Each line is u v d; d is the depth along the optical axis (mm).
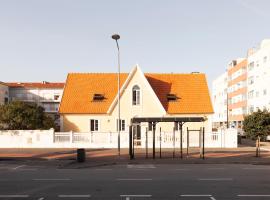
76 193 12789
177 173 18781
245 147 38312
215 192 12977
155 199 11695
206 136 38031
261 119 29266
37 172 19375
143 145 38000
